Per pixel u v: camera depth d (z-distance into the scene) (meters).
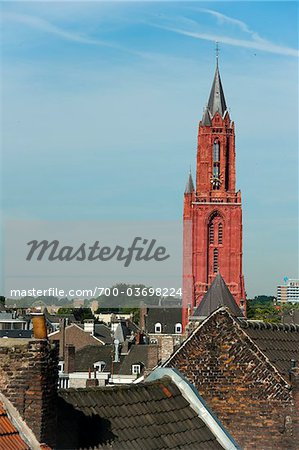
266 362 32.69
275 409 32.38
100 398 24.84
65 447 22.59
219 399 33.12
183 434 25.47
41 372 21.98
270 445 32.28
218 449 25.78
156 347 139.62
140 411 25.28
